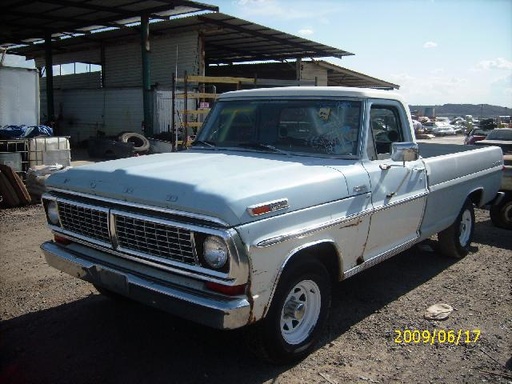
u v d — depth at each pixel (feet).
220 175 11.14
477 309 15.31
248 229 9.75
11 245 21.12
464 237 20.58
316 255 12.57
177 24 61.62
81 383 10.83
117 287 11.19
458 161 18.35
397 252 15.25
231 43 71.00
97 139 55.98
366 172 13.21
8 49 86.02
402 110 15.72
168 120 59.88
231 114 15.80
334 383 11.05
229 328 9.63
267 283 10.25
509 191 25.11
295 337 11.81
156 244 10.57
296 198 10.92
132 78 74.84
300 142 14.16
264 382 11.03
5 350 12.19
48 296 15.55
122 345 12.55
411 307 15.38
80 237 12.32
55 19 59.26
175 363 11.75
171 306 10.21
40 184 30.48
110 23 62.03
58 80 92.48
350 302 15.71
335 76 90.43
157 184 10.66
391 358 12.25
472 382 11.28
